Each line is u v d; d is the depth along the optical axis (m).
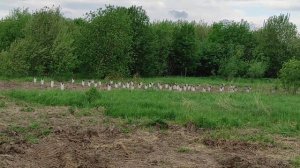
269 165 11.66
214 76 58.44
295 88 31.06
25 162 11.14
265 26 62.91
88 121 16.95
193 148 13.39
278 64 61.84
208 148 13.54
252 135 15.34
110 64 41.69
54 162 11.24
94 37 41.53
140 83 35.50
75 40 42.59
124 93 24.14
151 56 52.19
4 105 19.73
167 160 11.89
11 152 11.96
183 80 48.59
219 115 18.34
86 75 43.31
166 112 18.38
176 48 59.25
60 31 40.69
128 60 43.75
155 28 58.31
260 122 17.59
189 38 59.16
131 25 49.97
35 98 21.70
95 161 11.38
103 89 28.75
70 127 15.62
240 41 63.75
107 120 17.23
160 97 23.45
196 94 26.31
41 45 39.81
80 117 17.78
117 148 12.92
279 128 16.58
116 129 15.48
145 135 14.95
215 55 60.41
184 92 28.30
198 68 61.94
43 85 31.00
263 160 12.11
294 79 30.69
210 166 11.45
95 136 14.39
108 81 38.69
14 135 14.02
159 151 12.91
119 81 37.88
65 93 22.62
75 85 32.56
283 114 19.22
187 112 18.55
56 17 41.12
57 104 20.78
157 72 55.34
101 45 41.25
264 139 14.71
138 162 11.62
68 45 39.88
